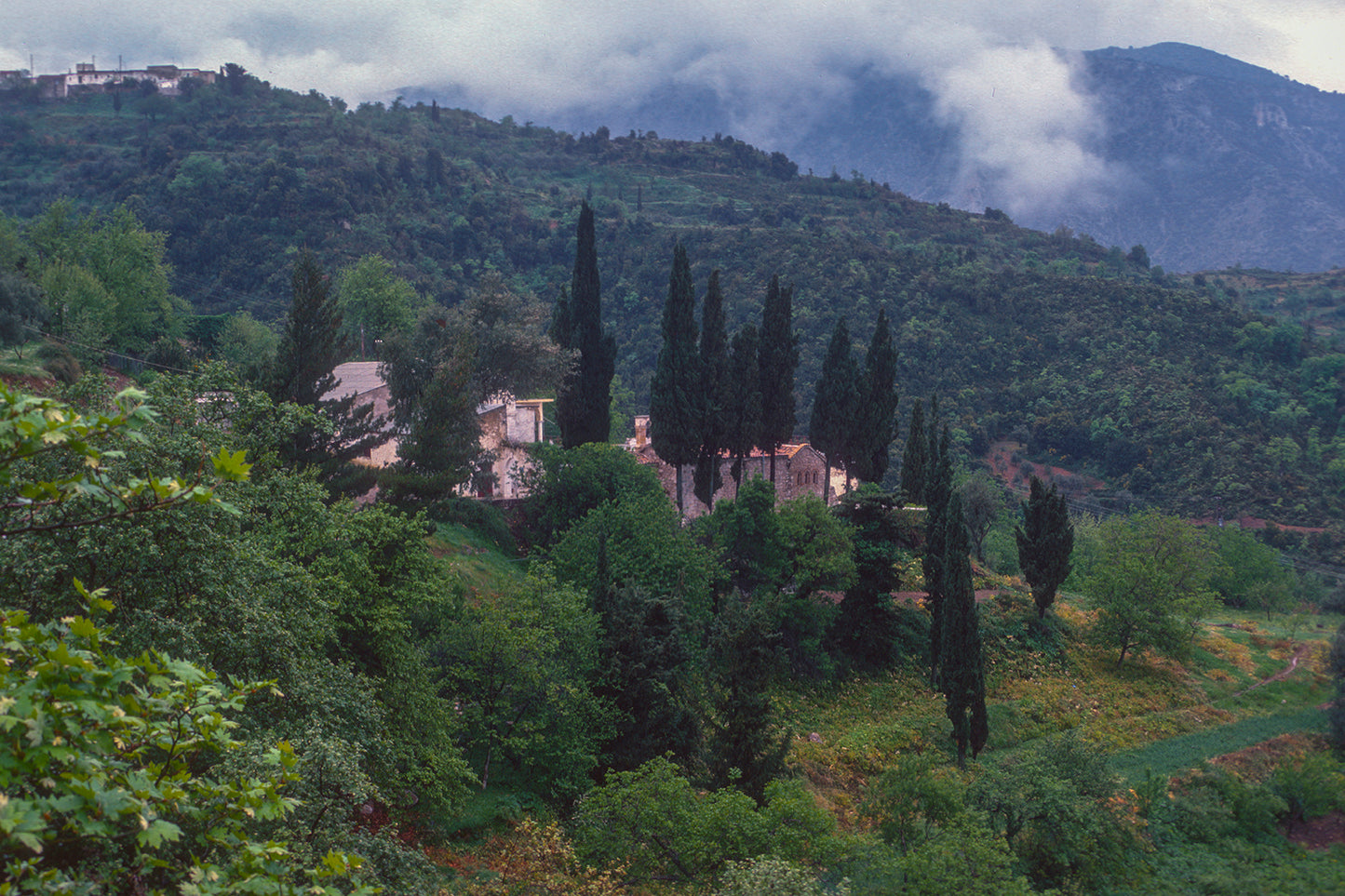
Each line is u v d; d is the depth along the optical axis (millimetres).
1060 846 41625
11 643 7258
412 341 59438
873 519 66500
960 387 192375
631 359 196375
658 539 54781
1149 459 163250
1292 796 52000
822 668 60844
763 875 25391
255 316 169625
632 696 41656
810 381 176500
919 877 33188
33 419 7324
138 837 7047
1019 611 74875
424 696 31859
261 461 27125
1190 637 72750
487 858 31969
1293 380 181125
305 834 16625
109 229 74562
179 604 19656
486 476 65562
